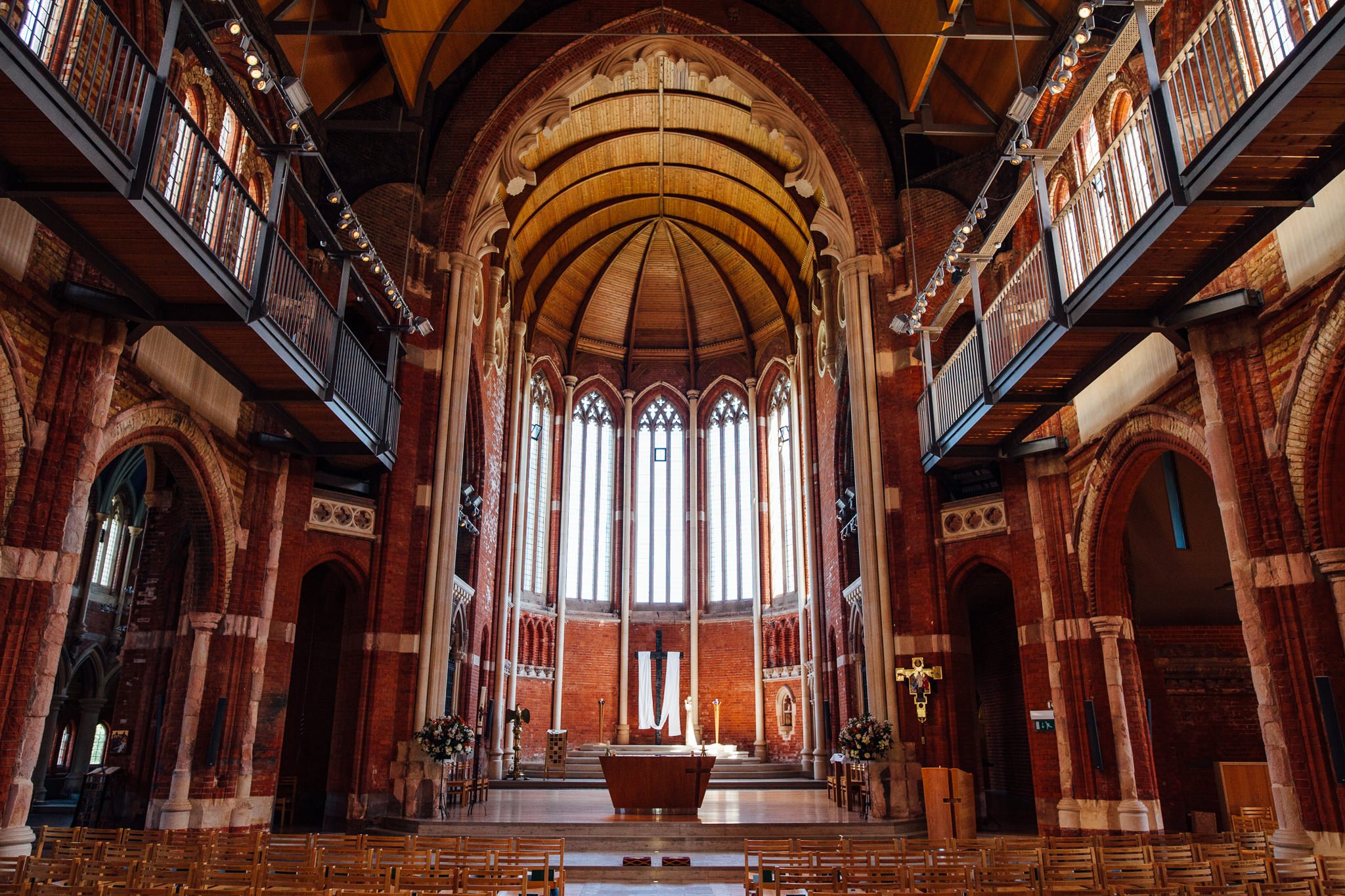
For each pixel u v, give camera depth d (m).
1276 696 10.77
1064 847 10.55
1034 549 17.56
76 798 31.69
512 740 29.91
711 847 16.38
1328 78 8.42
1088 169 16.36
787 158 26.83
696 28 23.25
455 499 20.53
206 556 15.91
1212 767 18.02
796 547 32.41
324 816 18.28
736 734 34.12
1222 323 11.80
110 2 12.20
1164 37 13.50
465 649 23.48
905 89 21.33
